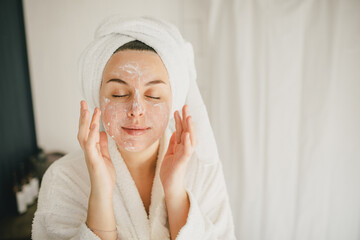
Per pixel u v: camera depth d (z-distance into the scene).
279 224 1.13
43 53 1.54
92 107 0.49
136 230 0.46
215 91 1.18
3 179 1.41
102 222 0.40
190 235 0.41
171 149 0.46
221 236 0.50
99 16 1.44
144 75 0.40
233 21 1.08
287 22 1.01
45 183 0.48
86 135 0.39
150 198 0.51
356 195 1.08
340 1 0.95
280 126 1.08
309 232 1.11
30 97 1.61
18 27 1.51
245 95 1.10
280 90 1.06
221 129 1.18
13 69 1.50
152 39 0.42
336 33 0.97
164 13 1.32
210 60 1.18
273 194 1.12
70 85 1.57
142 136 0.42
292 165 1.10
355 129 1.04
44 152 1.62
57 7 1.47
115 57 0.41
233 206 1.20
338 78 1.01
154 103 0.42
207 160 0.53
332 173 1.07
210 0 1.14
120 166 0.48
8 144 1.46
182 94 0.48
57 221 0.45
